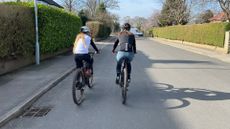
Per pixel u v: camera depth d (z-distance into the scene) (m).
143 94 8.41
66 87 9.34
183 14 52.72
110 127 5.71
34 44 13.76
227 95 8.39
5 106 6.79
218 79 11.11
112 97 8.02
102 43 35.28
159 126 5.76
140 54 21.27
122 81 7.55
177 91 8.84
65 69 12.27
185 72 12.80
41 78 10.12
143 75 11.73
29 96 7.66
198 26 32.38
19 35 11.79
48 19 14.95
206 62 16.98
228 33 23.11
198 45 32.59
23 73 11.09
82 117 6.33
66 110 6.85
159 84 9.91
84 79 8.08
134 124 5.87
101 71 12.59
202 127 5.72
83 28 8.09
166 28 52.38
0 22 10.02
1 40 10.13
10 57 11.20
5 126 5.81
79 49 7.89
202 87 9.50
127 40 7.77
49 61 15.03
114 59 17.50
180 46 32.66
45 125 5.86
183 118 6.26
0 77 10.20
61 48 18.80
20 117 6.38
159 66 14.68
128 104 7.32
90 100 7.70
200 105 7.28
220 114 6.57
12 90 8.32
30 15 13.15
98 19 59.62
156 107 7.07
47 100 7.76
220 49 25.45
